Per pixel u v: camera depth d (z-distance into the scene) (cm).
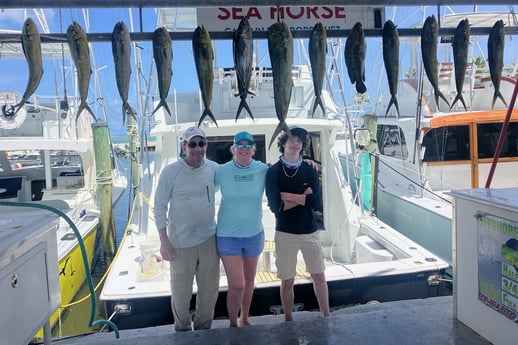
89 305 556
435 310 256
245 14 260
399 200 679
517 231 189
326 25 263
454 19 686
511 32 267
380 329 237
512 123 644
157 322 342
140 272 387
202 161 278
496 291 206
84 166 785
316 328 242
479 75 741
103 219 659
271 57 244
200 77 242
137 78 493
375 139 588
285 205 285
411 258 391
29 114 718
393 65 254
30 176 852
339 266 378
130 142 795
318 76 246
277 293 359
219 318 358
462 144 646
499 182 648
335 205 498
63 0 222
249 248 278
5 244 157
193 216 270
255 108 522
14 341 164
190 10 505
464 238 231
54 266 208
